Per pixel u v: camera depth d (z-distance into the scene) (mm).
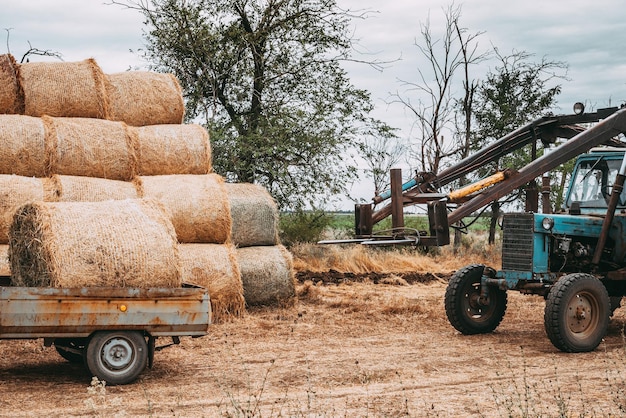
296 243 19062
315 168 19156
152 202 8312
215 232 11586
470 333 10711
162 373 8109
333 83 19938
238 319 11344
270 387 7578
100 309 7465
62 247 7582
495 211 20969
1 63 11672
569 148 9984
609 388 7641
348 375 8141
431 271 18562
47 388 7406
